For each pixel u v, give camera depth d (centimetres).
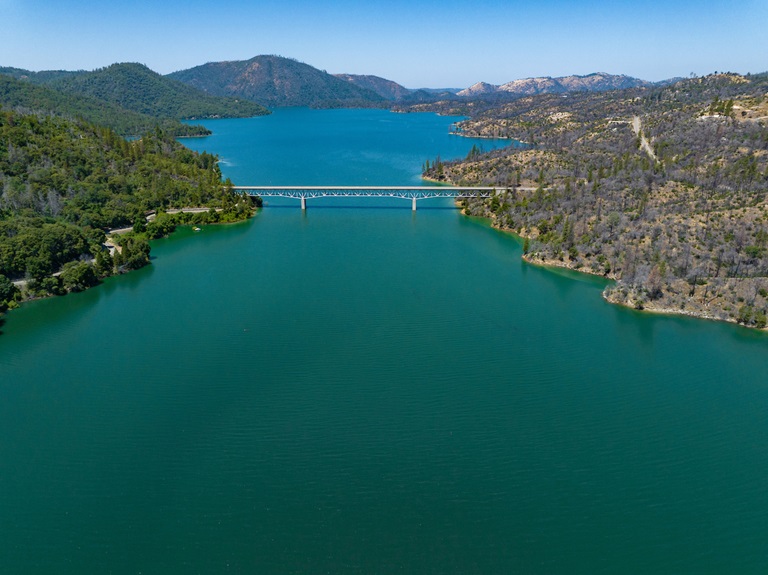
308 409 13200
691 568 9225
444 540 9756
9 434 12369
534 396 13775
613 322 17938
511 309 18888
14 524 10031
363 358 15500
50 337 16925
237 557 9419
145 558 9400
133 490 10806
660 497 10675
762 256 19662
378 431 12444
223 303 19412
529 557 9438
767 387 14200
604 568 9231
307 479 11069
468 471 11294
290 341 16512
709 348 16200
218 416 12962
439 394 13838
